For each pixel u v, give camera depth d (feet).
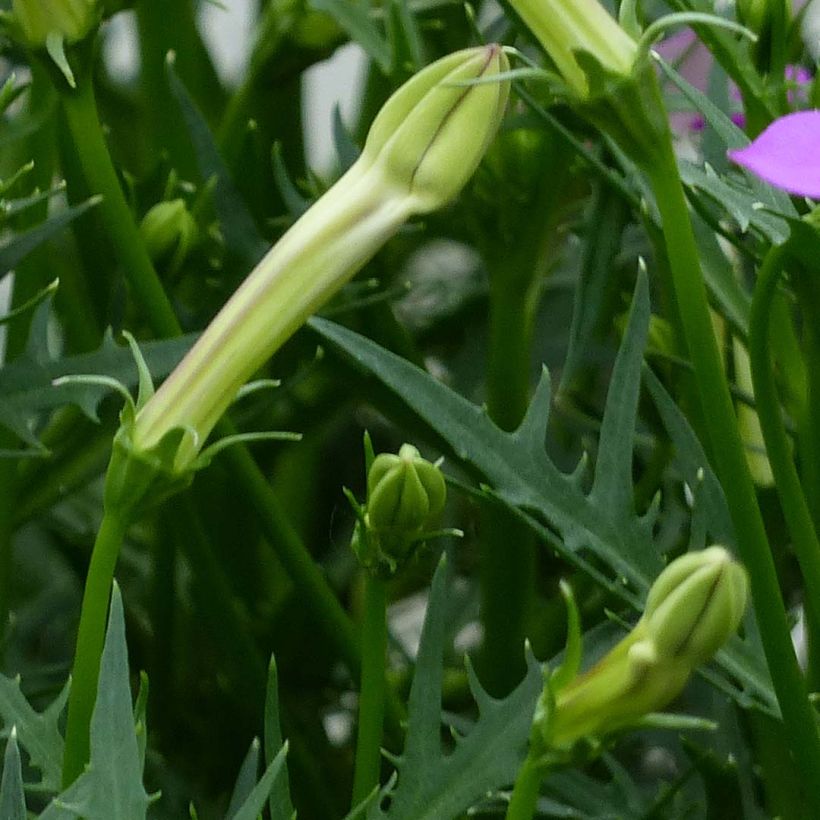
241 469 1.13
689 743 1.10
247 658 1.19
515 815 0.95
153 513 1.25
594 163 1.09
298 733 1.21
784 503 0.99
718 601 0.93
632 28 0.95
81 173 1.23
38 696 1.21
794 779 1.10
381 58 1.23
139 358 0.96
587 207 1.18
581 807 1.09
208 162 1.21
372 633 1.01
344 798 1.25
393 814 1.01
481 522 1.24
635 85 0.94
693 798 1.17
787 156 0.92
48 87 1.22
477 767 1.01
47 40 1.07
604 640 1.05
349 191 0.96
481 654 1.24
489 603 1.24
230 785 1.26
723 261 1.09
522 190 1.21
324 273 0.96
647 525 1.04
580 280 1.12
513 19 1.06
